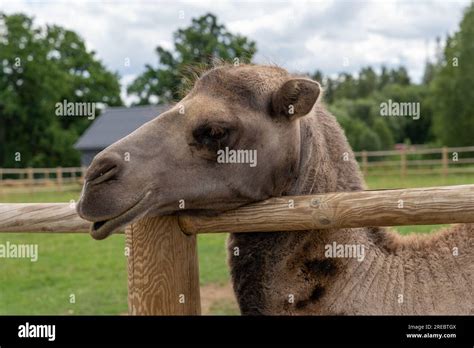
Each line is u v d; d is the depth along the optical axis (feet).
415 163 29.30
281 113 3.91
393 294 3.91
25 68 57.36
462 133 46.65
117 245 17.89
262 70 4.08
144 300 3.86
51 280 13.32
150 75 37.06
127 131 55.52
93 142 55.98
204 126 3.74
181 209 3.78
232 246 4.13
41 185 37.06
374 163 30.17
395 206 3.30
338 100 64.64
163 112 4.30
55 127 58.23
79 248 17.38
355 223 3.43
